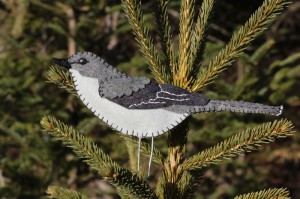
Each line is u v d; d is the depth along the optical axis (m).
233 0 11.16
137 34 3.29
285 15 11.48
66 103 8.70
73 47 9.10
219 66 3.19
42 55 8.66
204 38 3.28
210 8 3.26
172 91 2.78
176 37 8.83
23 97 8.39
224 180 9.30
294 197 12.10
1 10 9.29
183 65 3.22
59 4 8.62
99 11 8.65
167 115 2.76
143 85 2.78
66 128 3.03
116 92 2.75
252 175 9.17
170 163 3.18
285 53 10.96
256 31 3.15
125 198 3.28
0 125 8.30
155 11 3.29
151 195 2.79
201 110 2.73
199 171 3.39
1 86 8.19
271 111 2.67
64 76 3.16
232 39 3.21
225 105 2.72
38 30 9.00
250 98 8.02
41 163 8.40
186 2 3.23
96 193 8.61
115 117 2.78
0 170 8.41
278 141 10.26
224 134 8.05
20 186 8.34
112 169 2.58
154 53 3.29
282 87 8.20
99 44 9.06
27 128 8.29
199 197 7.00
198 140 8.13
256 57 7.84
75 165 8.57
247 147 2.99
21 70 8.42
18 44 8.44
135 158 3.44
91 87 2.79
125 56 9.85
